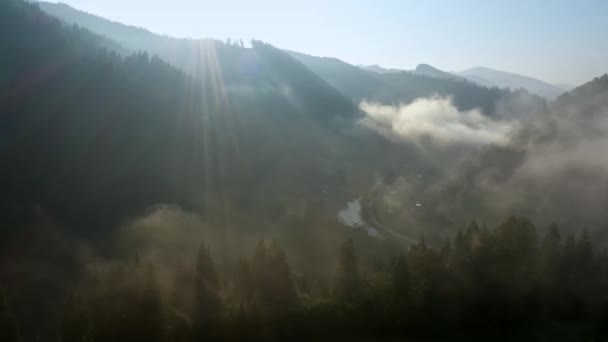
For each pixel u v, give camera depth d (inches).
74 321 2178.9
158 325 2154.3
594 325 2699.3
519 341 2524.6
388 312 2409.0
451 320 2517.2
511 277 2659.9
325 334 2377.0
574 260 2906.0
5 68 6156.5
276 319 2320.4
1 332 2081.7
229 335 2228.1
